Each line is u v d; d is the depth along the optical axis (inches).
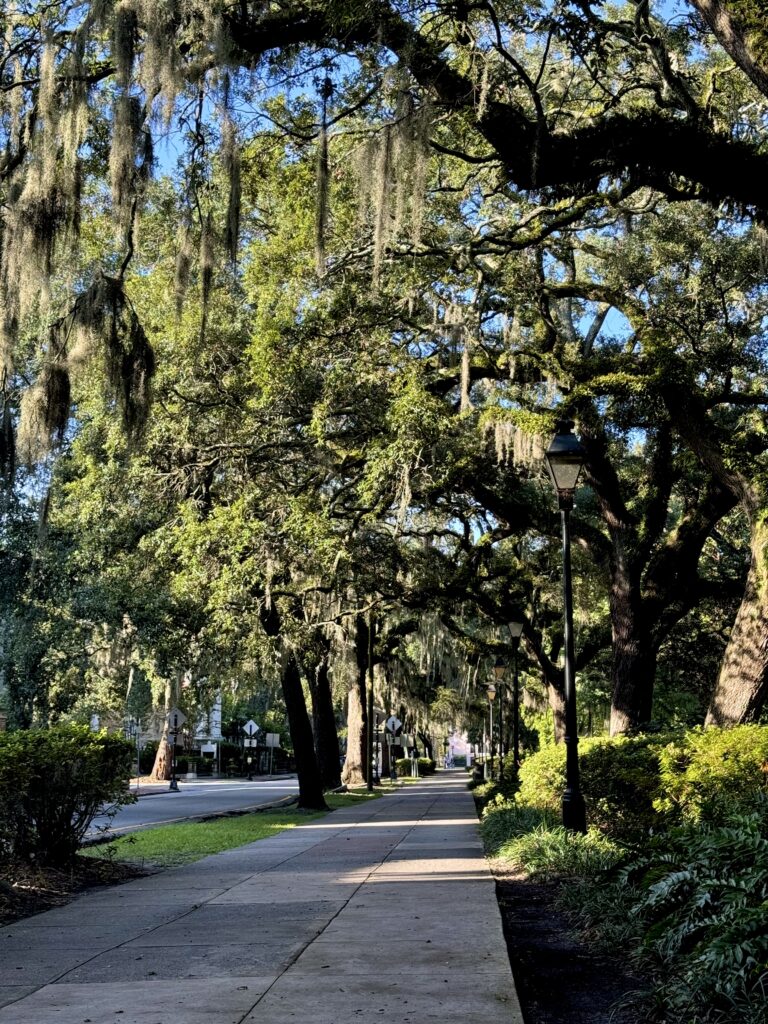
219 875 463.8
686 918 241.3
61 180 500.1
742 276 872.9
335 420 876.0
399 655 2134.6
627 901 307.0
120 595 1091.9
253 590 986.7
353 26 490.6
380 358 823.7
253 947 273.7
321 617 1115.3
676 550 850.8
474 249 774.5
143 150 481.4
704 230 863.7
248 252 847.1
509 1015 195.3
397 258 780.6
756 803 318.3
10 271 501.4
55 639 1194.0
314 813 1048.8
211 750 3043.8
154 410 887.7
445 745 5428.2
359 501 906.7
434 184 821.9
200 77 507.2
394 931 292.5
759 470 698.2
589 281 960.3
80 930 314.7
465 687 1812.3
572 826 515.5
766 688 617.3
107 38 531.2
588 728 1804.9
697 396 729.6
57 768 450.0
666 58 540.7
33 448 511.5
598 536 902.4
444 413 778.2
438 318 853.8
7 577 1171.3
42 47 517.3
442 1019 192.7
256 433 884.0
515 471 908.0
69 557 1119.6
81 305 522.6
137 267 842.2
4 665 1236.5
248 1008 204.5
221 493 972.6
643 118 487.8
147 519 1037.2
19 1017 201.8
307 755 1137.4
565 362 808.3
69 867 459.5
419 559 1072.2
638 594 852.0
